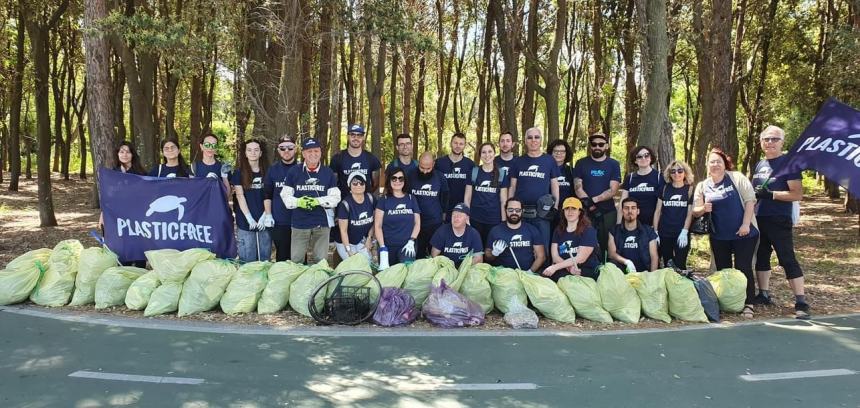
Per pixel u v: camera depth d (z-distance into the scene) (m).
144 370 5.04
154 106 23.56
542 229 7.82
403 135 8.41
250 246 7.98
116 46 15.44
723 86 16.02
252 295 7.00
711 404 4.48
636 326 6.78
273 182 7.79
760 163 7.57
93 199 19.33
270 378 4.90
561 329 6.61
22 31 18.89
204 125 25.16
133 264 8.20
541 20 23.83
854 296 8.35
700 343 6.06
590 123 26.50
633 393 4.68
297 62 10.91
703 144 16.42
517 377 5.01
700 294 7.05
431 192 8.12
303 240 7.68
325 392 4.62
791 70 24.16
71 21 21.44
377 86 17.88
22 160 43.91
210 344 5.80
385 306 6.65
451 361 5.41
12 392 4.53
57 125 30.64
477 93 33.31
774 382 4.95
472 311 6.70
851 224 17.72
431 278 7.04
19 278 7.22
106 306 7.10
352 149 8.31
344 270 6.98
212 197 8.12
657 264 7.74
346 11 10.23
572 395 4.62
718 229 7.45
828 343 6.08
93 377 4.86
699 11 15.86
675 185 7.85
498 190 8.28
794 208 7.32
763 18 23.64
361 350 5.71
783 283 9.20
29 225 14.81
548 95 16.50
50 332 6.12
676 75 29.12
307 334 6.21
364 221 7.81
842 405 4.48
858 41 14.09
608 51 25.73
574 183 8.48
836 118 7.01
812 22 22.97
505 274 7.12
